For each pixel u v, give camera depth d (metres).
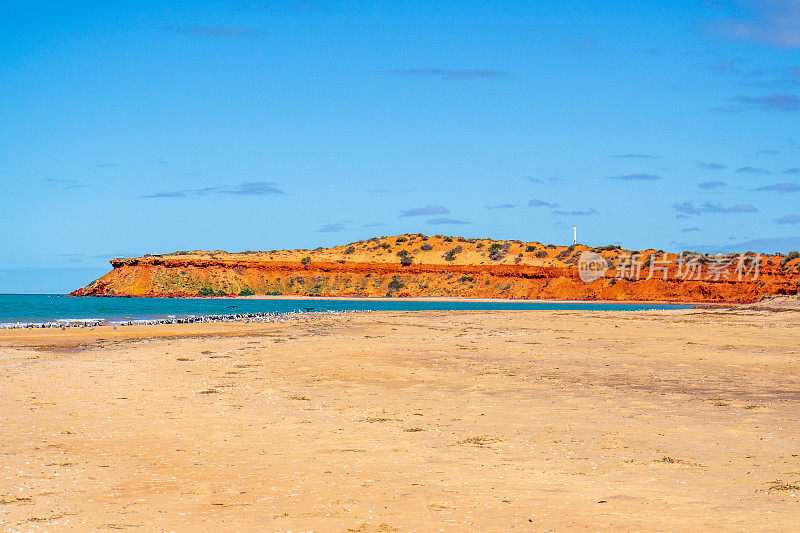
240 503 11.56
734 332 51.38
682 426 17.98
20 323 72.44
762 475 13.20
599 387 25.08
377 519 10.60
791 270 179.62
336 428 18.12
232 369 30.56
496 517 10.67
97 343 46.19
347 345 41.00
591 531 9.93
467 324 63.78
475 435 17.16
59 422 18.92
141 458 14.90
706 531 9.84
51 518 10.77
